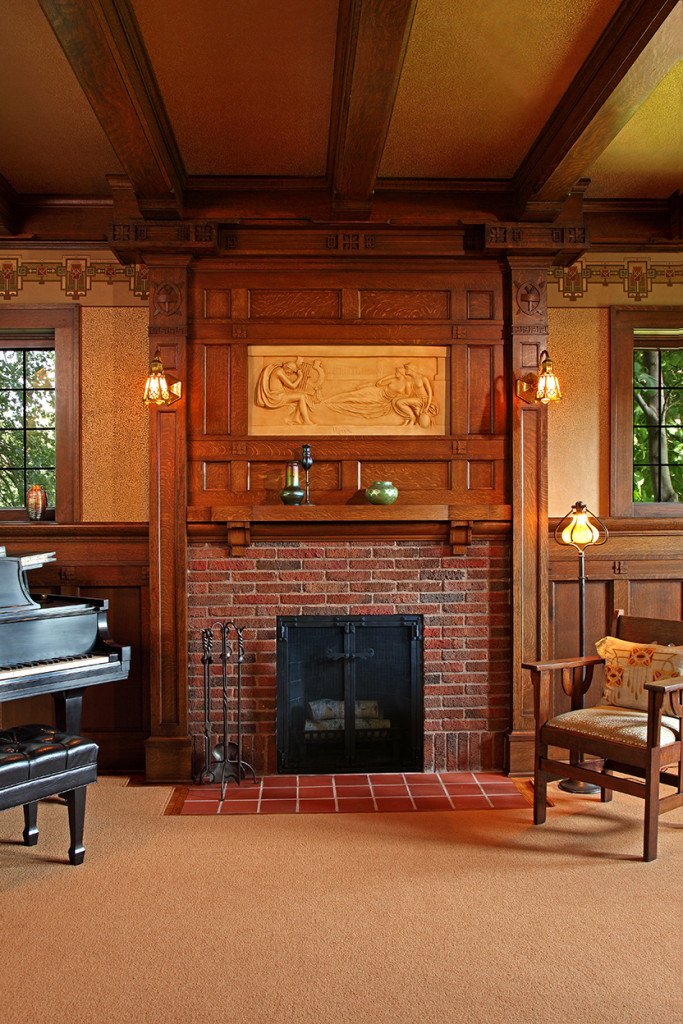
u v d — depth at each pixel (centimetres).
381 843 310
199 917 251
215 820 335
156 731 384
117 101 279
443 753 399
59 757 283
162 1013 201
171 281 388
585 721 319
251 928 244
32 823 310
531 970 220
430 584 399
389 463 399
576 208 388
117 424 421
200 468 394
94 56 253
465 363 400
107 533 400
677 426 458
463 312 400
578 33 270
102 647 338
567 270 438
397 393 400
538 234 387
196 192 382
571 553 417
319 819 336
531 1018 199
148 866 289
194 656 392
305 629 397
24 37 272
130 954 229
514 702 393
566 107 309
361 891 269
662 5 237
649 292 440
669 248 436
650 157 371
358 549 396
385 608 397
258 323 395
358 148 316
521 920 248
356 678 399
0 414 436
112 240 376
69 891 269
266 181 379
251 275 395
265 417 397
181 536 387
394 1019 198
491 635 400
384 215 386
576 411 437
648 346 454
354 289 397
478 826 328
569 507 437
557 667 337
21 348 435
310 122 329
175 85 300
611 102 286
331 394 399
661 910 255
